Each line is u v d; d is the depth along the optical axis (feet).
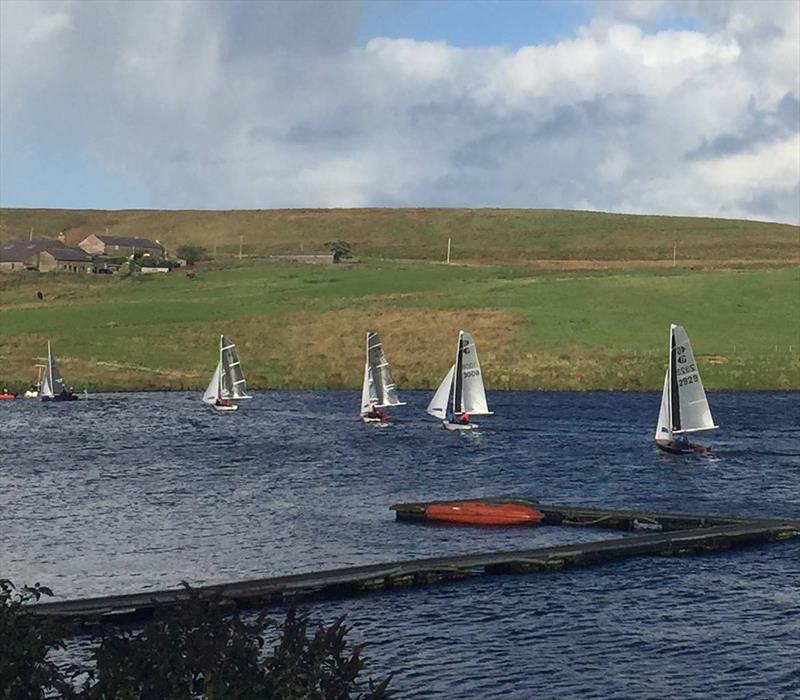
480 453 317.83
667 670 126.72
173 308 647.97
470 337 371.35
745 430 365.20
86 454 316.60
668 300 611.06
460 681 123.13
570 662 129.59
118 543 195.52
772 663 129.18
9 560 182.29
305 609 152.35
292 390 515.50
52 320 623.77
